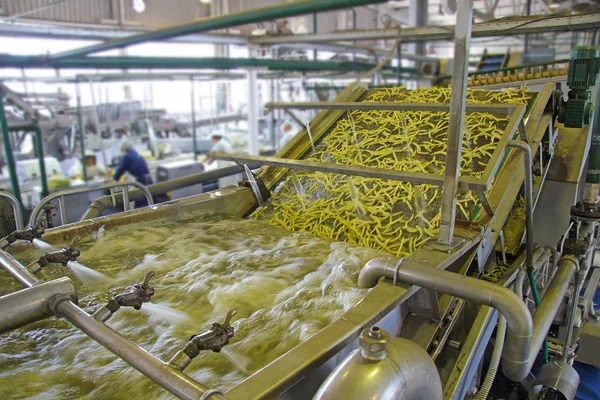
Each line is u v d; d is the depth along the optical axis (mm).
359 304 1327
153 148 10852
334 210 2463
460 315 1722
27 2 7977
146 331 1462
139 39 4902
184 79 9852
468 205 2162
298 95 13844
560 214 2953
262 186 2779
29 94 9672
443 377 1515
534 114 2510
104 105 10758
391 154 2691
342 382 973
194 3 10773
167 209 2508
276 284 1722
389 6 11984
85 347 1394
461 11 1418
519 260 2244
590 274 2984
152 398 1157
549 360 2453
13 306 1118
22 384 1225
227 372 1233
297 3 3551
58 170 8422
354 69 9133
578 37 9992
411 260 1530
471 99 2895
